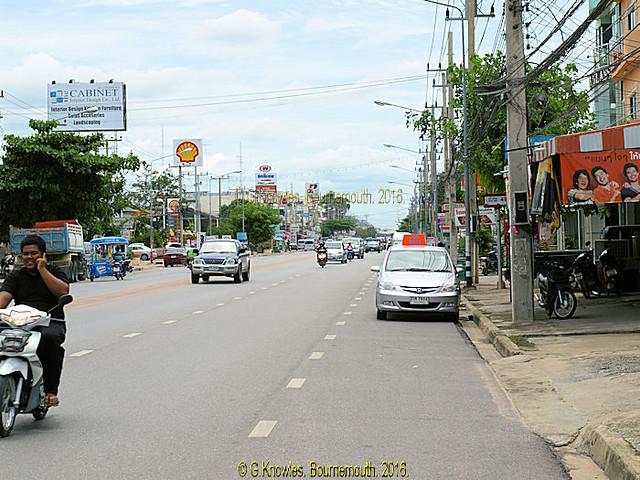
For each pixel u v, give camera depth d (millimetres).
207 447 7500
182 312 22031
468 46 31672
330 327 18188
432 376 11617
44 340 8359
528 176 17812
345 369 12195
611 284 23000
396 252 21562
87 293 31328
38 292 8672
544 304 19219
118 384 10852
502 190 32625
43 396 8547
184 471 6723
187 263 71188
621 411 8758
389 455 7254
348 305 24328
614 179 14930
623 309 19375
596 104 32000
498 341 14992
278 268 54906
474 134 31406
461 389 10586
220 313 21656
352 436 7957
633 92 27219
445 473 6707
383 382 11078
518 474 6719
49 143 46094
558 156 15414
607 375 10883
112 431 8164
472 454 7324
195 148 90688
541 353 13250
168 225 105812
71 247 43031
